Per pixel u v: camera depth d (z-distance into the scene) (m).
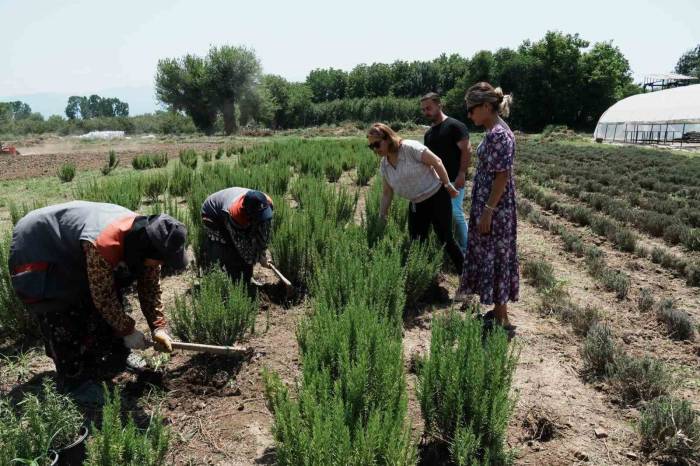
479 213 4.59
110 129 84.62
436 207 5.60
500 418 2.98
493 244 4.58
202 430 3.42
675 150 36.72
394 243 5.68
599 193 13.20
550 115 81.06
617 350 4.25
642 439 3.33
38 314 3.57
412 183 5.50
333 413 2.74
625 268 7.18
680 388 3.96
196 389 3.84
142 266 3.51
